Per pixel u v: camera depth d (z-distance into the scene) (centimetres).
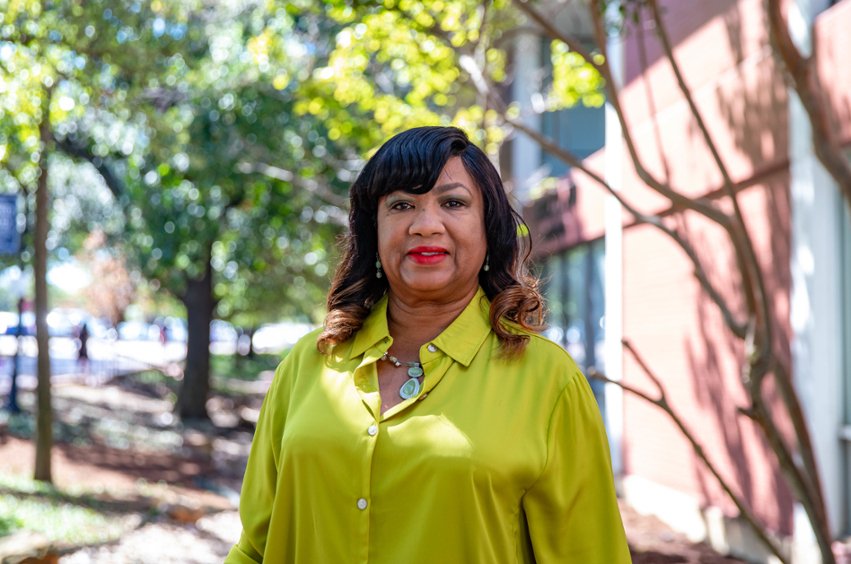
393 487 163
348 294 191
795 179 581
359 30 700
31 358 2633
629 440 905
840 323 562
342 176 1116
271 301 2227
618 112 400
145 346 4353
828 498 559
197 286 1600
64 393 1741
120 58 801
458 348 174
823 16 550
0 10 639
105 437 1187
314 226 1472
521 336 176
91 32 762
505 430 163
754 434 643
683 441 770
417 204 176
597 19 409
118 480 895
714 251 710
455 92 931
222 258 1553
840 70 529
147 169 1278
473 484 158
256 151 1195
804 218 573
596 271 1048
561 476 169
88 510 720
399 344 184
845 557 532
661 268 816
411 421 166
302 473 171
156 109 1052
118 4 798
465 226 175
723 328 694
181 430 1423
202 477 1012
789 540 589
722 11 689
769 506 620
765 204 632
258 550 188
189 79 1100
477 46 684
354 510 164
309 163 1283
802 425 374
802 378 578
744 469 659
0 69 644
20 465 884
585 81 862
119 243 1594
